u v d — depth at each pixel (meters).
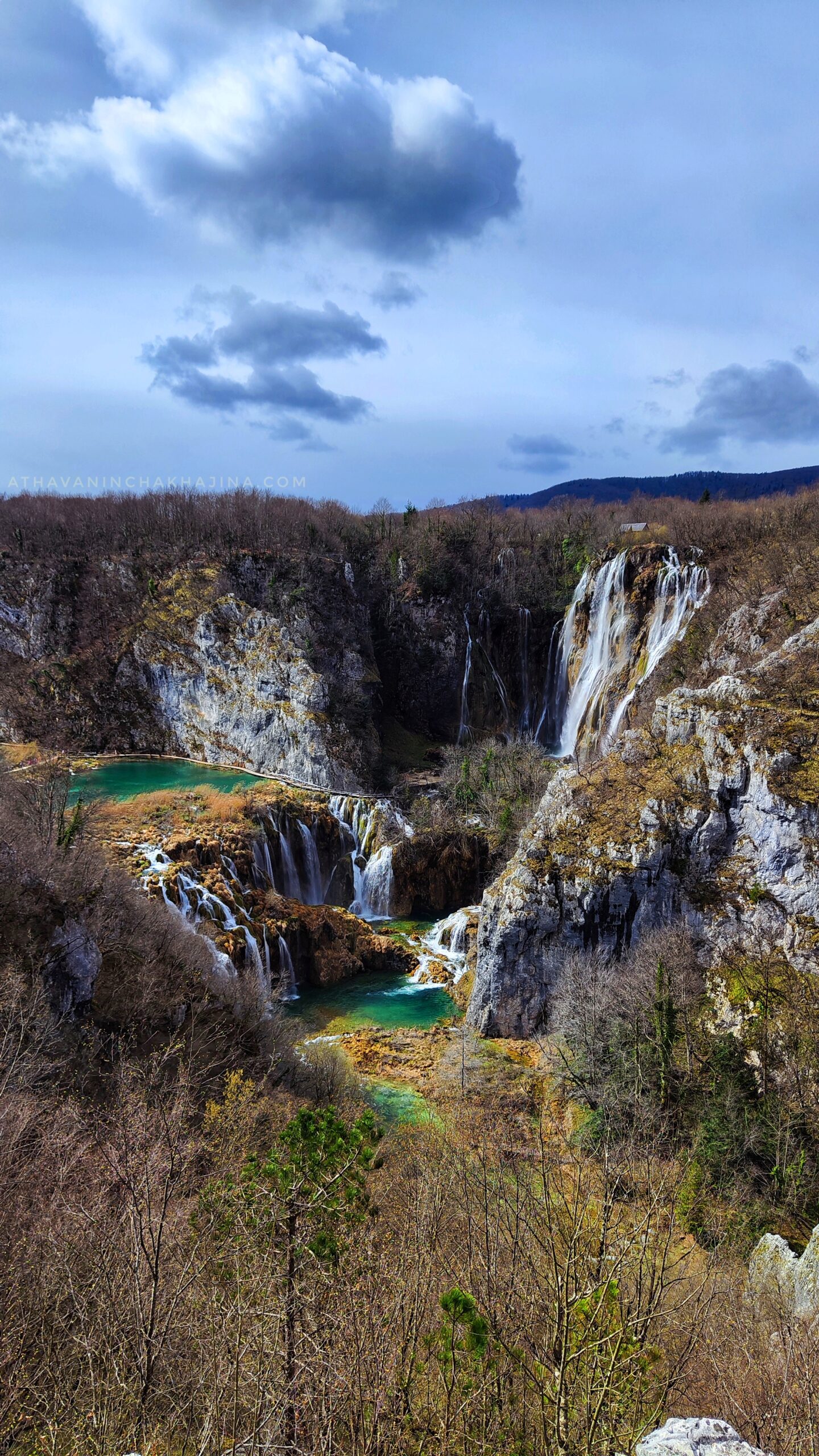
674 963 53.25
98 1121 29.38
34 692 128.00
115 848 76.12
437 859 90.31
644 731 68.12
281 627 119.38
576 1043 52.00
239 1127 30.78
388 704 135.25
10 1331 16.56
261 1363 13.59
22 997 37.53
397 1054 59.19
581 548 136.38
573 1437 12.20
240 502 147.75
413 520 149.50
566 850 62.16
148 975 48.41
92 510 151.00
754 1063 47.22
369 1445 12.20
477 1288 15.54
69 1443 14.45
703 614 102.12
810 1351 17.36
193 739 124.00
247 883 79.50
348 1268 15.61
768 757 57.78
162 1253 17.30
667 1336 17.98
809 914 54.03
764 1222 36.94
